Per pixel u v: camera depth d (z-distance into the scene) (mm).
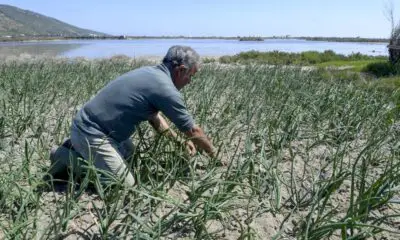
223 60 27172
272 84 8594
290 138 4781
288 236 3117
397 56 16672
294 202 3576
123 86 3658
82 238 2934
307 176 4203
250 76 11000
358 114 5902
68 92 7801
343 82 9430
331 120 5633
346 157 4746
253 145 5000
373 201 3111
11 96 7008
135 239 2648
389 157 4391
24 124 5215
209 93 7254
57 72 10742
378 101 6773
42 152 4367
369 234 2814
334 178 3441
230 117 5824
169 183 3803
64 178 3928
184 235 3043
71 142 3781
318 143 4641
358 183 3781
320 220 2941
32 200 3139
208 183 3262
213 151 3916
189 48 3805
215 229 3176
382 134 5000
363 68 16609
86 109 3721
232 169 3965
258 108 6484
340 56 30641
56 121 5840
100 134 3627
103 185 3605
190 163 3588
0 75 10211
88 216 3219
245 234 2799
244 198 3414
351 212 2926
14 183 3021
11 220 3070
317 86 8562
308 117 5848
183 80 3836
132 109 3635
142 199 3053
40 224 3064
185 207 3072
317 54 31172
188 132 3752
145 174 3744
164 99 3617
